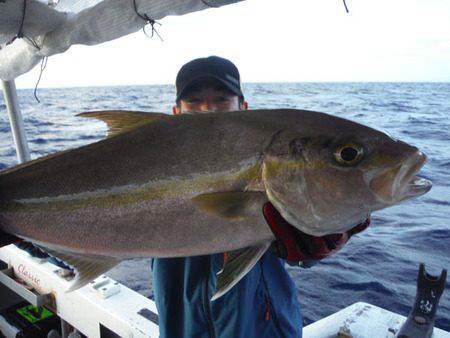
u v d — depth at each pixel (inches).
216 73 42.6
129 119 30.4
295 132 28.1
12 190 31.0
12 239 31.9
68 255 31.0
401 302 77.1
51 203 30.3
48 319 71.1
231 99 44.0
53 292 67.5
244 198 27.8
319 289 82.8
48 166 31.0
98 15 45.8
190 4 39.3
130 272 101.3
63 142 273.3
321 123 28.4
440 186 129.6
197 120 29.7
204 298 37.9
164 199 28.7
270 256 40.6
